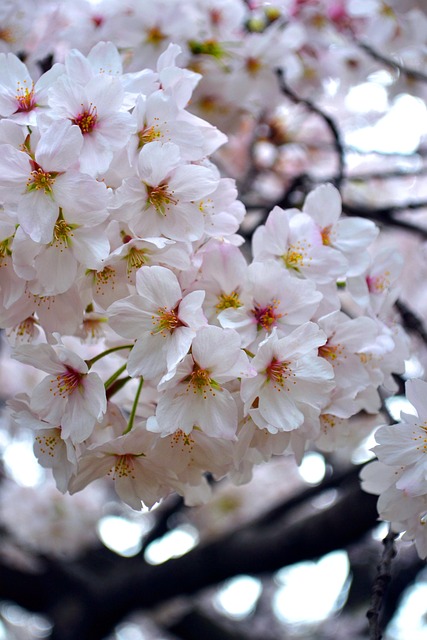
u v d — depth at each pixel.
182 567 1.10
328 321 0.65
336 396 0.67
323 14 0.92
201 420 0.63
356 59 0.97
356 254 0.69
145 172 0.64
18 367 1.53
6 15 0.80
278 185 1.30
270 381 0.64
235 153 1.20
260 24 0.90
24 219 0.63
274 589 1.80
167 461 0.66
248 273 0.64
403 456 0.65
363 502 0.96
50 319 0.66
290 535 1.02
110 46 0.68
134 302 0.64
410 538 0.66
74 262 0.64
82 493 1.53
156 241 0.63
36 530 1.46
